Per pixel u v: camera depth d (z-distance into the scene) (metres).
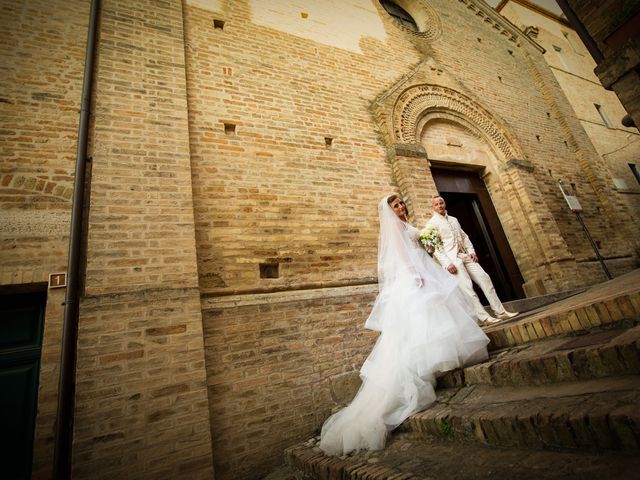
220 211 4.12
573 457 1.31
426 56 8.09
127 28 4.50
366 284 4.59
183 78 4.49
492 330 3.14
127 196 3.55
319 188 4.94
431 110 7.00
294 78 5.70
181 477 2.74
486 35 10.30
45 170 3.50
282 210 4.50
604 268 7.43
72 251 3.17
